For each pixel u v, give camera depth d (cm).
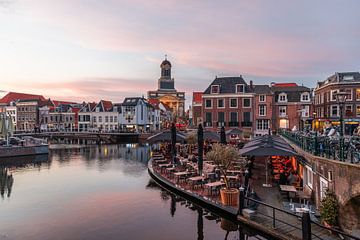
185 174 1827
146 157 3491
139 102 7881
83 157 3494
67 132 6888
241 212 1173
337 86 4059
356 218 924
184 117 12131
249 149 1312
